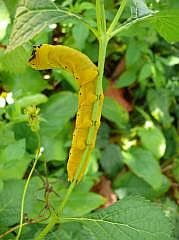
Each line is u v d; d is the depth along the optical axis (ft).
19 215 1.08
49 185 1.17
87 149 0.81
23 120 1.35
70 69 0.79
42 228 1.03
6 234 1.06
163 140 1.80
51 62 0.79
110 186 1.77
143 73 1.73
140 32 1.61
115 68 1.87
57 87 1.66
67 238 1.15
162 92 1.88
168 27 0.85
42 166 1.43
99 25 0.80
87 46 1.65
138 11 0.84
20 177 1.27
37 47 0.79
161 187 1.80
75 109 1.52
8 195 1.09
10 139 1.32
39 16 0.76
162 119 1.87
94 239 0.89
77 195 1.43
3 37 1.31
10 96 1.31
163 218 0.89
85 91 0.79
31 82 1.48
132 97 1.90
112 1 1.64
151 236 0.88
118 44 1.82
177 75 1.92
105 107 1.74
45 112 1.50
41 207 1.14
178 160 1.94
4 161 1.26
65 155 1.46
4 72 1.44
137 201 0.90
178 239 1.74
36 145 1.44
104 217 0.89
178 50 1.93
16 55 1.04
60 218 0.87
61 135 1.55
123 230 0.88
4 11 1.29
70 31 1.60
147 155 1.78
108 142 1.79
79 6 1.54
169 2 1.65
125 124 1.80
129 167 1.74
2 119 1.36
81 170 0.82
